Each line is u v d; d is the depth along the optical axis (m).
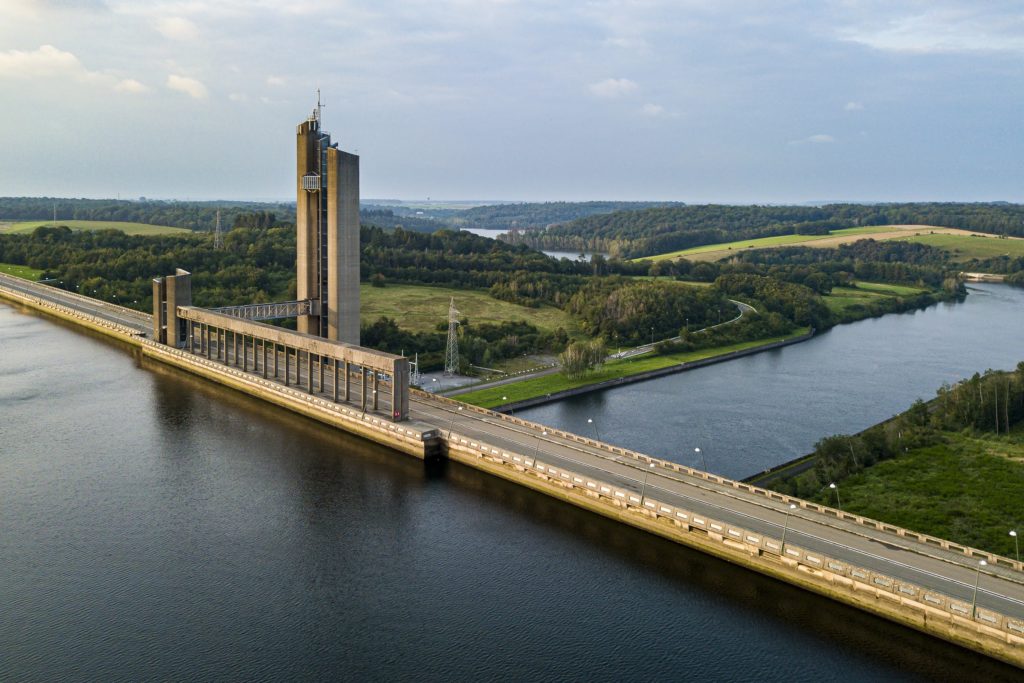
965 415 149.38
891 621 78.62
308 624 78.69
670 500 99.38
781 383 195.12
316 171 171.50
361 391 150.62
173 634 76.62
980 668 72.06
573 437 124.88
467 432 126.94
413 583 86.69
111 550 92.69
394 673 71.38
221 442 130.50
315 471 118.44
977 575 76.75
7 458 120.88
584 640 76.56
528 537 97.56
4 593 82.75
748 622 79.62
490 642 76.19
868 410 168.62
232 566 89.62
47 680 69.38
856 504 109.06
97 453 124.06
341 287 170.12
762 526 92.06
